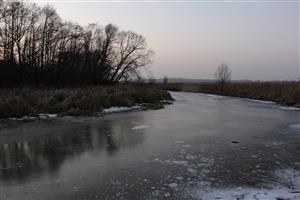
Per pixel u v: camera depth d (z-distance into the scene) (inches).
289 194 238.8
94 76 1814.7
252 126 578.2
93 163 326.0
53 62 1596.9
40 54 1582.2
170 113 772.0
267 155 362.9
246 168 311.0
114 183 266.2
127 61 2119.8
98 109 764.6
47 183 266.8
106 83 1914.4
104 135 475.2
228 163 327.6
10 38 1446.9
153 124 586.2
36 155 358.3
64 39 1724.9
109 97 858.8
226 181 272.7
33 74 1454.2
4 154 362.3
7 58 1403.8
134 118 668.1
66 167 312.3
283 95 1230.3
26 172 297.0
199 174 290.8
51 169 305.9
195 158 345.7
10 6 1453.0
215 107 972.6
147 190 250.5
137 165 318.3
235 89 1761.8
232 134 492.7
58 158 345.7
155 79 2480.3
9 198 235.0
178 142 427.5
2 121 592.4
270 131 525.0
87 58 1865.2
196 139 449.1
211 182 269.7
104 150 381.1
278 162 333.7
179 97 1464.1
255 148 397.4
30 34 1549.0
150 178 279.1
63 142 425.4
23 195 240.5
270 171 302.0
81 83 1620.3
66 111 707.4
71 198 234.8
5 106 643.5
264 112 834.2
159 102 1052.5
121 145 408.2
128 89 1091.9
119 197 236.7
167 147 397.1
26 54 1507.1
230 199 230.7
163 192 246.4
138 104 949.8
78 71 1711.4
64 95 815.7
